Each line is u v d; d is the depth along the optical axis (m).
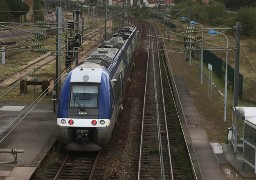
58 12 26.36
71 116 20.20
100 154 20.61
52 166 18.97
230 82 39.16
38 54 60.75
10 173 17.25
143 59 59.53
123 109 30.08
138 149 21.53
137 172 18.36
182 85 40.38
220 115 29.19
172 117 28.14
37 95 33.25
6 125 24.31
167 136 23.17
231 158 20.39
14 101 30.94
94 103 20.41
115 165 19.23
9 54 57.78
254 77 45.19
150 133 24.47
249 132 18.98
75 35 28.98
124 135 23.86
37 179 17.42
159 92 37.25
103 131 20.20
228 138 22.45
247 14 83.38
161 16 101.50
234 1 124.00
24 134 22.66
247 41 78.25
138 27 98.88
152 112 29.62
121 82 29.38
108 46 33.97
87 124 20.06
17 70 46.34
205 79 43.97
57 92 27.44
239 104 33.06
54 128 23.88
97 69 21.72
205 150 21.45
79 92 20.69
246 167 19.19
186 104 32.44
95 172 18.36
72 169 18.77
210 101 33.78
